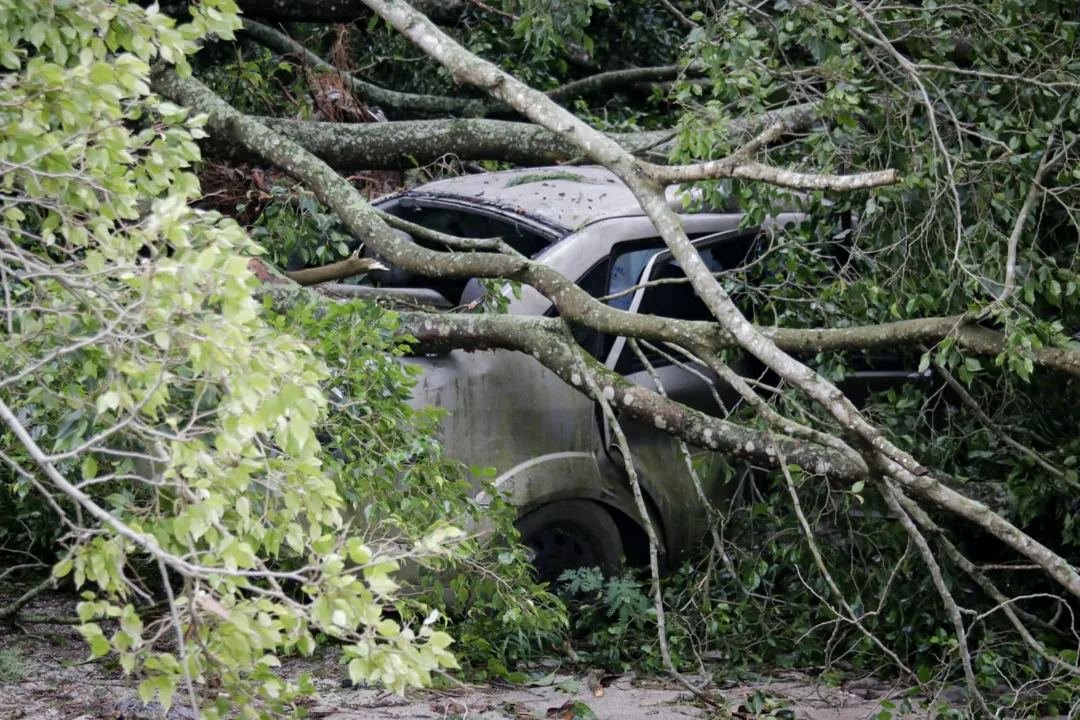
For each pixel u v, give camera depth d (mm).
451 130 13570
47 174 4770
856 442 7680
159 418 5309
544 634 9055
